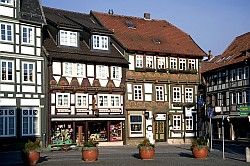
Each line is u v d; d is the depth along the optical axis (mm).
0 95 28469
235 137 41594
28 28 30391
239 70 41094
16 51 29516
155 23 44125
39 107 30516
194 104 39781
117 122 35531
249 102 39219
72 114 32375
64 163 18922
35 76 30484
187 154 25203
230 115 42125
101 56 34594
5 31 29047
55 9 38938
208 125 46344
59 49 32406
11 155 24797
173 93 38906
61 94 31984
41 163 18875
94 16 40625
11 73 29203
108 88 34500
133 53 36906
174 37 42125
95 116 33625
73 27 33250
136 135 36250
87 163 18984
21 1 30766
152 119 37312
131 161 20234
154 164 18844
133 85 36594
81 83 33156
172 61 39125
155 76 37844
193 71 39906
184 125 39250
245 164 19141
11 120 28906
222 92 44094
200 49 41250
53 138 31688
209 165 18641
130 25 41062
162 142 38000
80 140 33219
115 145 34906
